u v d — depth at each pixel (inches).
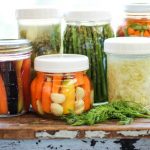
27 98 31.3
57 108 28.7
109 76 31.0
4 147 29.0
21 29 32.4
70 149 28.9
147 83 29.9
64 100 28.7
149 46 29.0
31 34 32.1
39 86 29.3
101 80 32.6
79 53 32.1
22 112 31.0
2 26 38.6
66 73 28.7
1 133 27.8
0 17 38.4
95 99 32.9
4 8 38.3
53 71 28.5
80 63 28.9
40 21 32.0
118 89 30.2
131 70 29.6
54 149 29.0
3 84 29.7
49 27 32.3
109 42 29.6
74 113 29.0
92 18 31.4
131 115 29.5
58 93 28.6
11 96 30.0
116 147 28.9
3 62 29.5
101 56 32.3
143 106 30.1
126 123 28.1
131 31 32.7
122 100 30.2
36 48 32.3
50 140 28.8
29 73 31.3
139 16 32.3
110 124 28.3
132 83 29.8
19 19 32.1
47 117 29.9
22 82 30.5
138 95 29.9
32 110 32.0
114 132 27.5
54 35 32.7
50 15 31.6
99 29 32.1
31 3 38.8
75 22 32.0
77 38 32.1
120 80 30.0
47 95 28.8
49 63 28.5
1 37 38.6
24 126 28.1
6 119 30.0
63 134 27.7
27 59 30.7
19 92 30.3
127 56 29.4
